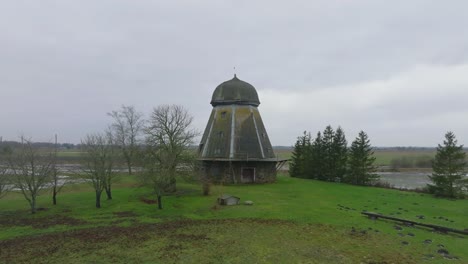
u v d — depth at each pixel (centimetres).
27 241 1812
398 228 2098
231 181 4169
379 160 10656
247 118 4431
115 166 3509
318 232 1980
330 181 5288
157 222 2219
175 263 1491
